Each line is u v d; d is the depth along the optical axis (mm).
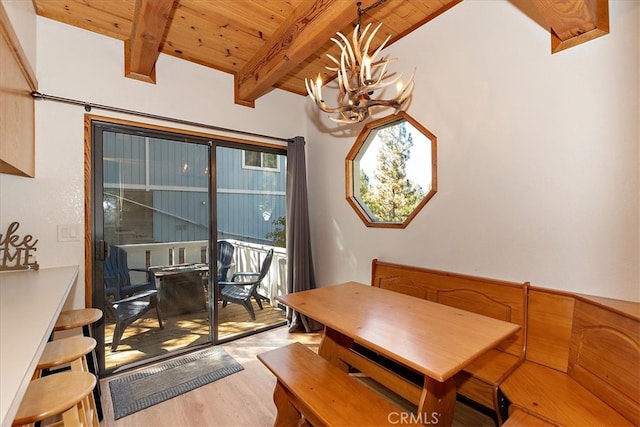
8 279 1780
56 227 2146
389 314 1628
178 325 2752
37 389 1115
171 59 2693
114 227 2420
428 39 2355
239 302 3182
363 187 3092
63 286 1622
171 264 2719
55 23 2166
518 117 1874
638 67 1442
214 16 2262
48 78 2127
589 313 1490
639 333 1188
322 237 3441
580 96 1627
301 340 2990
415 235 2494
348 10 1790
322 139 3424
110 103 2375
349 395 1396
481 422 1784
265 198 3426
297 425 1739
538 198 1800
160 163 2662
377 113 2771
